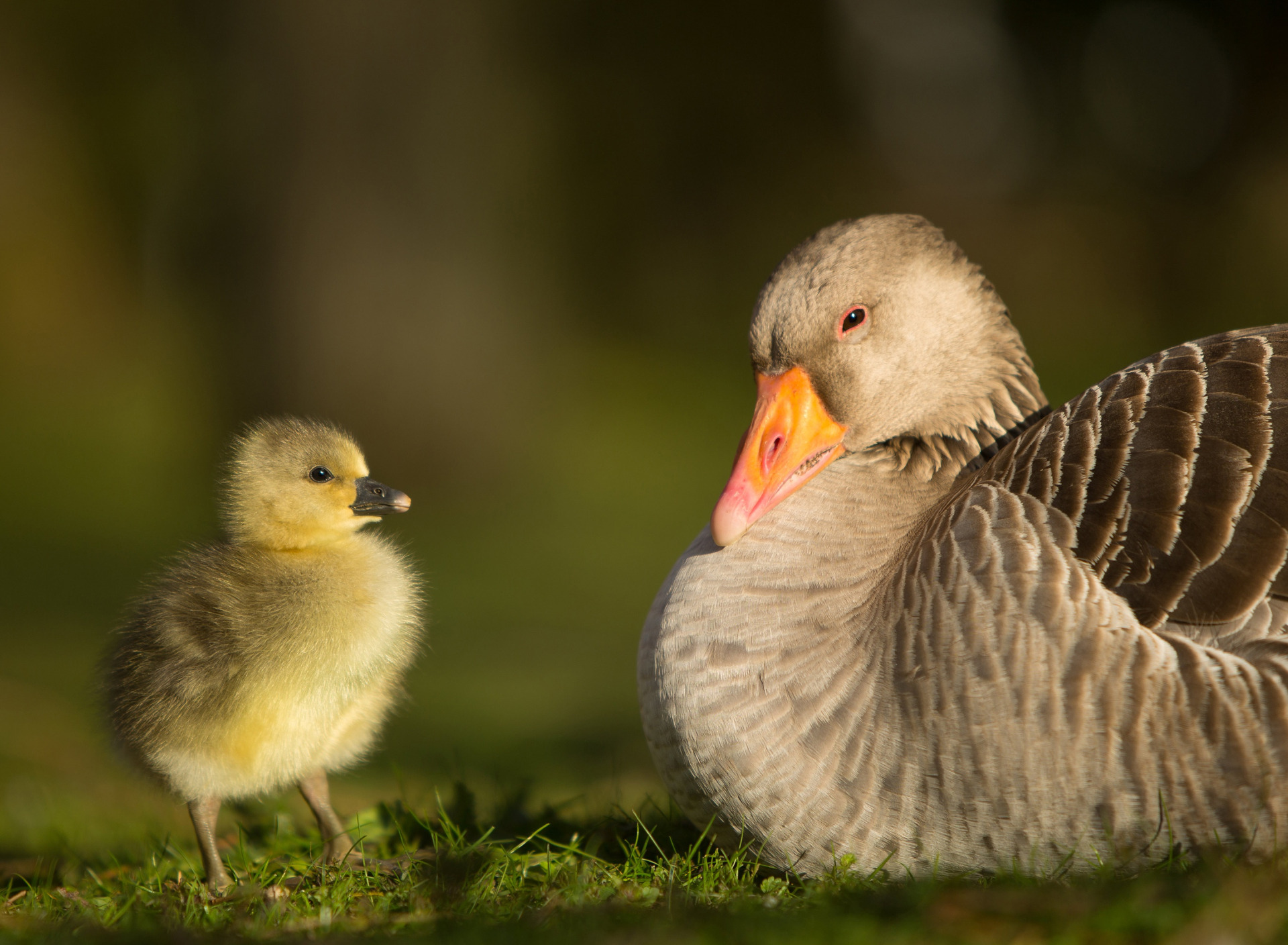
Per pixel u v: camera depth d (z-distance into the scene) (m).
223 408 25.11
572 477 29.94
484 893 6.10
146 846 7.86
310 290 24.23
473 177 25.42
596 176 43.16
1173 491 5.78
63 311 42.19
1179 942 4.57
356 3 23.62
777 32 43.22
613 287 43.28
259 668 6.99
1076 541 5.80
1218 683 5.39
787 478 7.06
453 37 24.67
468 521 25.33
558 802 9.49
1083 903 5.01
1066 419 6.34
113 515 28.17
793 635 6.18
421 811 8.29
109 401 38.84
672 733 6.30
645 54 41.84
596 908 5.59
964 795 5.70
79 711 15.04
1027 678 5.58
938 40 44.75
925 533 6.30
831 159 44.97
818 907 5.41
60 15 37.53
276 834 7.91
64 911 6.15
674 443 33.62
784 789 6.04
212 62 24.11
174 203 34.44
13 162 41.66
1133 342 39.38
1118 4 41.88
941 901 5.16
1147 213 42.12
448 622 20.33
